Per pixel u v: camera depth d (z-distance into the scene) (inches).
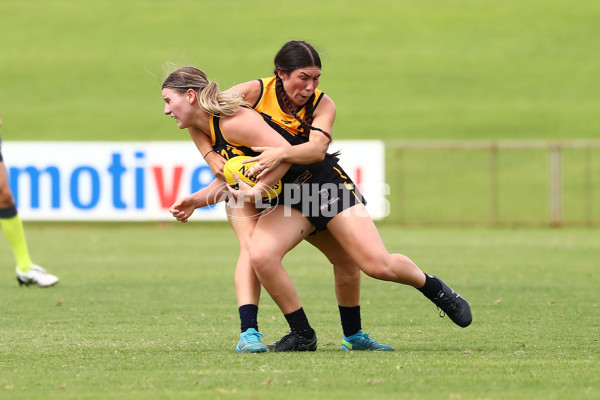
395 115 4124.0
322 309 1071.0
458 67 4714.6
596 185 3213.6
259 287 791.1
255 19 5216.5
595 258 1734.7
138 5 5428.2
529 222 2598.4
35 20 5290.4
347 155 2282.2
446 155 3590.1
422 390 604.7
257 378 645.9
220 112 750.5
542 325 941.8
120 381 637.9
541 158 3513.8
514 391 601.9
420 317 1004.6
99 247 2000.5
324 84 4539.9
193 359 729.0
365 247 749.9
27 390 609.6
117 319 1000.2
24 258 1304.1
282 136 761.0
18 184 2281.0
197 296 1205.7
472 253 1844.2
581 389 608.1
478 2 5433.1
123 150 2290.8
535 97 4352.9
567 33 5032.0
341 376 650.8
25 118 4104.3
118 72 4699.8
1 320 993.5
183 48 4842.5
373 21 5226.4
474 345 812.0
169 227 2566.4
